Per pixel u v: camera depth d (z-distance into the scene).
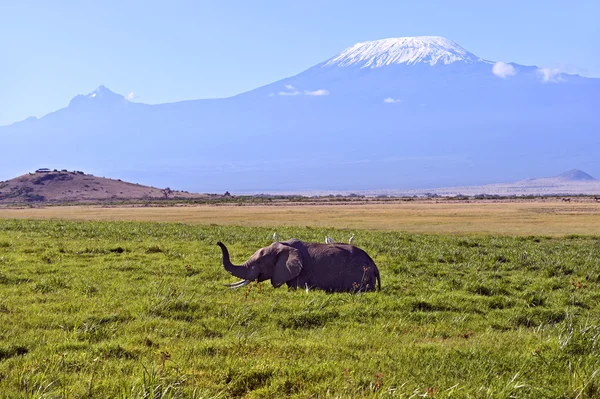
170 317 14.40
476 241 39.53
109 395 8.96
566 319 14.85
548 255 31.08
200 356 11.02
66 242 31.66
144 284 19.12
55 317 13.87
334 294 17.69
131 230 41.81
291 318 14.48
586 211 88.25
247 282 19.11
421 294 18.30
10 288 17.73
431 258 28.08
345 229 53.41
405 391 9.38
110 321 13.77
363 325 14.16
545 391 9.55
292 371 10.09
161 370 9.70
